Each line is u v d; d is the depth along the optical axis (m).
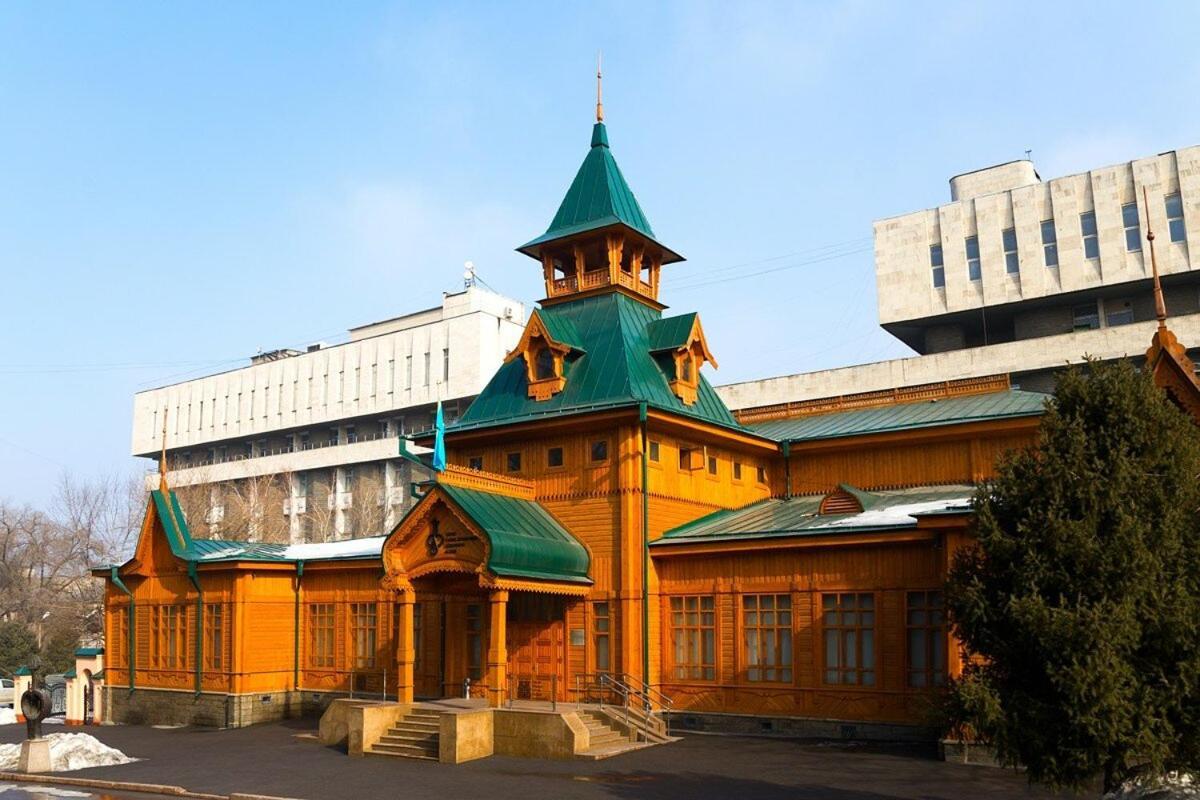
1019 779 23.39
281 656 41.50
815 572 31.39
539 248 41.16
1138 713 16.31
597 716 30.64
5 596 89.38
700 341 38.28
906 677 29.33
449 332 104.19
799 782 23.59
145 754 33.06
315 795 24.22
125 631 44.03
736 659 32.44
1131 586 16.88
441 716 28.45
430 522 31.72
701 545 33.16
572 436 35.62
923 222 87.75
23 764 29.91
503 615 30.17
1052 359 74.56
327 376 114.12
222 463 120.44
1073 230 79.19
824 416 44.56
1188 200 73.81
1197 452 18.09
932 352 89.50
